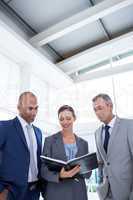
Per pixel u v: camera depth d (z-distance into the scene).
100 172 1.79
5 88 3.21
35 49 3.12
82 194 1.67
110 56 3.88
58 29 3.12
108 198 1.61
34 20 3.17
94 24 3.43
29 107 1.77
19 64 3.41
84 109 4.12
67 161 1.58
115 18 3.38
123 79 3.90
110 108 1.78
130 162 1.56
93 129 3.79
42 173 1.65
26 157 1.62
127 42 3.49
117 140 1.62
